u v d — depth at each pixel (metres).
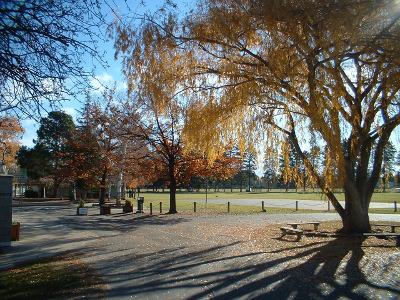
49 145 64.19
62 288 9.01
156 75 15.91
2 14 7.64
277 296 8.36
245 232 19.30
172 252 13.85
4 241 15.64
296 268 11.06
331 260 12.16
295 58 13.87
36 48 8.09
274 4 12.49
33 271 10.96
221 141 18.41
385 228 19.91
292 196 72.56
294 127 18.59
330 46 12.80
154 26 15.39
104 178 46.56
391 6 11.54
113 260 12.51
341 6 11.67
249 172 123.62
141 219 28.30
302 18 12.30
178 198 65.56
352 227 17.91
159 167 35.69
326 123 14.23
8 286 9.24
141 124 34.47
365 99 16.80
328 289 8.90
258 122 18.41
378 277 10.01
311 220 25.31
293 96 15.17
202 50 16.22
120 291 8.75
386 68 13.22
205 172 35.50
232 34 14.26
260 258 12.55
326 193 17.16
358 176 18.17
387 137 17.53
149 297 8.27
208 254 13.34
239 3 13.99
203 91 16.98
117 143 45.22
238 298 8.20
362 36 12.59
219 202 50.34
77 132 45.41
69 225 24.47
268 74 15.09
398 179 21.08
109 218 29.62
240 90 16.02
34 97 8.32
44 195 71.75
